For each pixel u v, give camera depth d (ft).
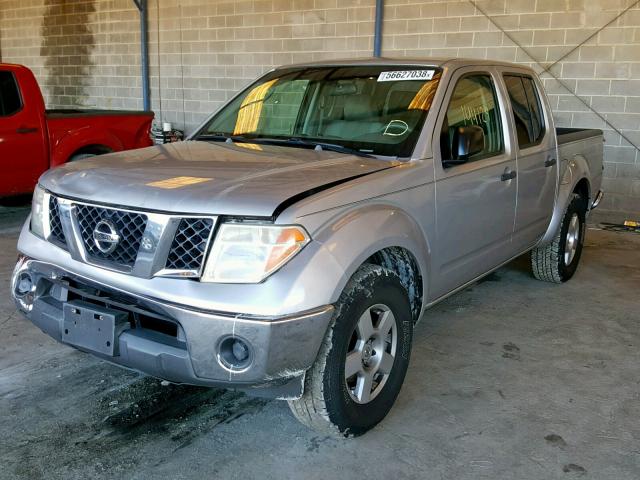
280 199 8.13
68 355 12.14
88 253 8.70
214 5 34.32
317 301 7.95
